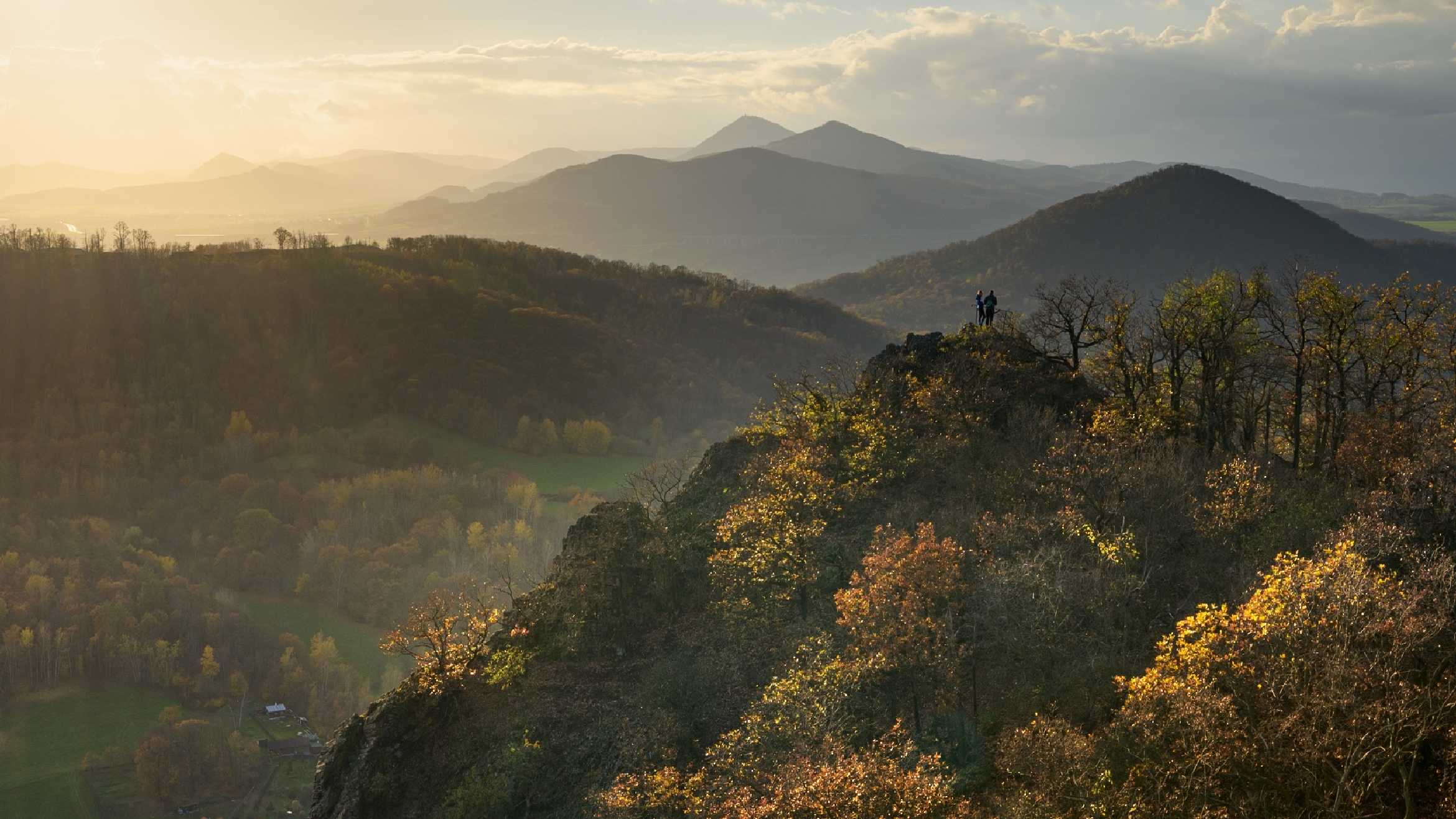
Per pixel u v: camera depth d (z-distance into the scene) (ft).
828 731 112.78
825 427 201.77
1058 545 142.31
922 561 124.67
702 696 146.82
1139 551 140.77
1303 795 84.74
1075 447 169.48
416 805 144.46
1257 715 88.53
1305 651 86.58
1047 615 126.93
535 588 191.21
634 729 142.82
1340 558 94.17
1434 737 86.33
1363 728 80.74
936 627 123.13
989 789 105.09
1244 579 127.34
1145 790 89.40
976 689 121.39
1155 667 105.29
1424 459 134.21
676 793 117.91
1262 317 204.33
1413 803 83.46
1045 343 225.35
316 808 150.82
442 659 158.92
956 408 196.54
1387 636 86.84
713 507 201.05
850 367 228.43
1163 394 209.56
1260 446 231.50
